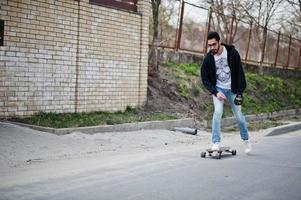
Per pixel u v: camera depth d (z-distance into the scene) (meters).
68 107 10.79
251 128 13.73
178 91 14.56
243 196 5.57
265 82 20.97
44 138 8.52
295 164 7.72
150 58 14.80
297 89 23.08
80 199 5.22
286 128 14.04
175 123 12.16
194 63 17.70
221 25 19.61
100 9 11.47
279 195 5.67
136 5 12.80
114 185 5.90
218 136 8.16
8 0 9.32
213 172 6.87
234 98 8.34
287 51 26.02
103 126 10.05
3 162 6.99
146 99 13.19
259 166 7.45
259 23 22.22
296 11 24.08
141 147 9.22
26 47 9.71
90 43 11.24
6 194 5.32
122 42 12.20
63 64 10.57
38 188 5.62
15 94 9.55
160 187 5.87
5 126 8.70
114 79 12.02
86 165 7.08
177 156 8.16
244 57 21.64
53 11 10.25
